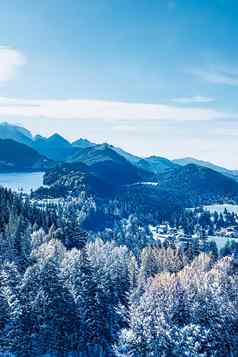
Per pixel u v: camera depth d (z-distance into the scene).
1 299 84.44
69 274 100.00
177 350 89.94
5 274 91.19
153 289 98.31
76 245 150.25
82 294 95.94
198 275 109.25
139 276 111.81
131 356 90.81
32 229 148.25
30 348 84.12
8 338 82.25
